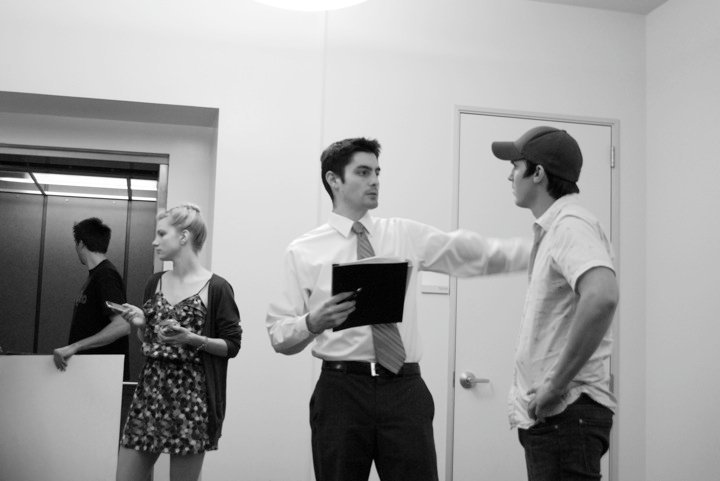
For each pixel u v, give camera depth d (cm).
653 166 406
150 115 389
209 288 277
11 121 390
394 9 394
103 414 304
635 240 405
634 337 399
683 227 378
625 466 391
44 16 361
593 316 175
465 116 395
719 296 349
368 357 215
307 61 381
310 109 378
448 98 393
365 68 386
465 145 393
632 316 400
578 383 189
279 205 370
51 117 395
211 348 266
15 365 299
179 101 368
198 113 383
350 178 229
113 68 364
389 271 197
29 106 378
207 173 410
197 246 283
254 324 361
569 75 409
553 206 203
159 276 283
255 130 372
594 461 188
